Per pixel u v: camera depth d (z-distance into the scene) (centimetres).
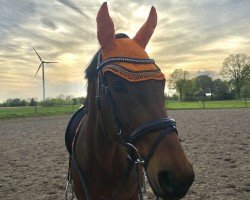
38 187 819
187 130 1827
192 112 3703
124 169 369
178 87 8531
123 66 291
